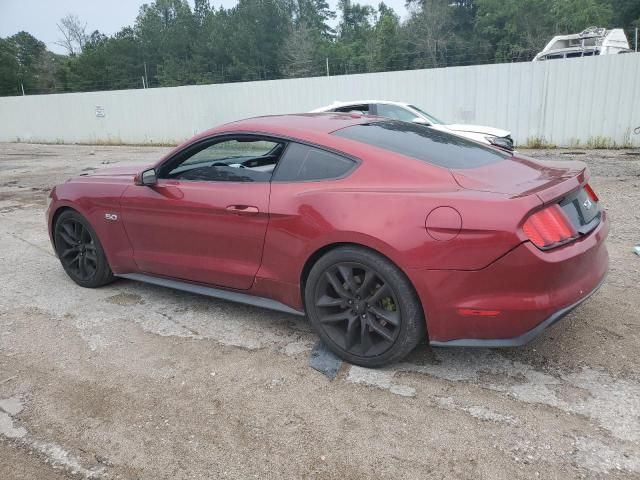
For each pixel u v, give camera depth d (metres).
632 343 3.36
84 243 4.71
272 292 3.55
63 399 3.04
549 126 14.02
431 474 2.35
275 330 3.81
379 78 16.14
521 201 2.69
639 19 50.28
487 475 2.33
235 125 3.74
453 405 2.83
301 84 17.73
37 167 15.32
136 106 22.52
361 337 3.18
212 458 2.52
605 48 15.05
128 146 22.83
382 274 2.98
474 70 14.59
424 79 15.36
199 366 3.35
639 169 10.15
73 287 4.86
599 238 3.07
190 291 4.03
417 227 2.84
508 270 2.68
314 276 3.26
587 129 13.60
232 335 3.76
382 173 3.10
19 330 3.96
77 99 24.27
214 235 3.70
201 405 2.94
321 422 2.74
